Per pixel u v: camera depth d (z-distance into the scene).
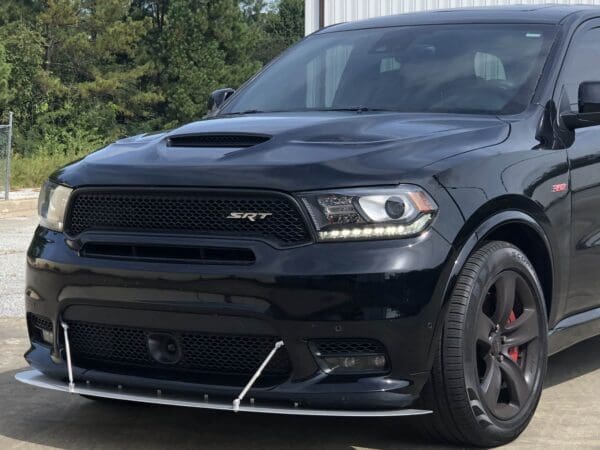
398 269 3.43
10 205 17.02
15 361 5.55
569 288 4.36
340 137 3.83
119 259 3.73
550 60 4.59
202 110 52.09
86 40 45.03
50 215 4.02
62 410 4.54
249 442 4.00
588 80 4.77
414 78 4.69
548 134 4.30
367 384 3.48
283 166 3.57
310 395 3.48
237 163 3.64
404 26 5.13
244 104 5.00
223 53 53.62
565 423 4.25
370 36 5.14
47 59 45.12
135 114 51.84
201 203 3.61
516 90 4.46
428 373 3.55
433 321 3.52
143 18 53.97
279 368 3.57
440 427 3.73
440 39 4.90
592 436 4.05
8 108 40.69
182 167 3.69
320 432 4.10
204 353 3.65
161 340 3.72
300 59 5.20
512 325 3.95
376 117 4.20
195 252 3.60
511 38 4.77
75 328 3.92
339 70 4.94
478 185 3.74
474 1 14.08
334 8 15.02
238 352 3.60
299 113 4.52
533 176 4.05
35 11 45.12
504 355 3.93
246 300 3.49
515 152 4.04
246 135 3.93
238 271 3.49
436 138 3.88
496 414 3.82
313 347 3.48
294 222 3.49
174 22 52.06
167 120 52.38
